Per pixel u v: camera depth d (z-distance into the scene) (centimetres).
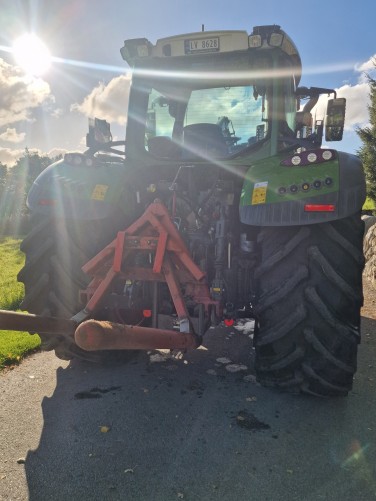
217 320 279
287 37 325
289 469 205
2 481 194
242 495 186
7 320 164
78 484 193
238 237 311
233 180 313
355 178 249
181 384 304
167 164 346
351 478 199
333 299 254
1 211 2977
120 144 372
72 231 299
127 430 239
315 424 249
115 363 338
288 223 248
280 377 270
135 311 288
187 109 360
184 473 201
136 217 333
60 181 307
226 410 265
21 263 1152
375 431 242
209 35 333
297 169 258
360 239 254
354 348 257
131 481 195
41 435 232
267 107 333
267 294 263
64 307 291
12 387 294
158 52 346
